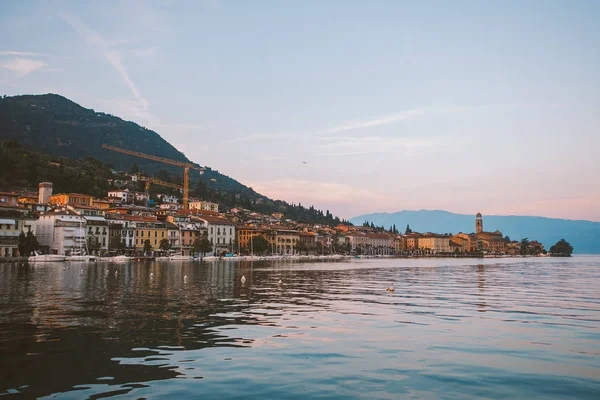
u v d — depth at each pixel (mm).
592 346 26891
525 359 23859
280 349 25516
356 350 25438
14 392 18234
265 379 20125
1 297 49531
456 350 25656
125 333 29469
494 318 37188
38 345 25969
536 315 39125
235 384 19422
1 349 25000
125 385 19172
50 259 163250
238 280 80375
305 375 20750
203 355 24062
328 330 31172
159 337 28359
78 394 18062
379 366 22297
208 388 18891
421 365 22547
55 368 21453
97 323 33125
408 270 134625
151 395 18016
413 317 37344
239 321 34469
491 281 85875
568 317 38000
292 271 119938
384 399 17906
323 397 18016
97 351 24703
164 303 45250
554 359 23906
